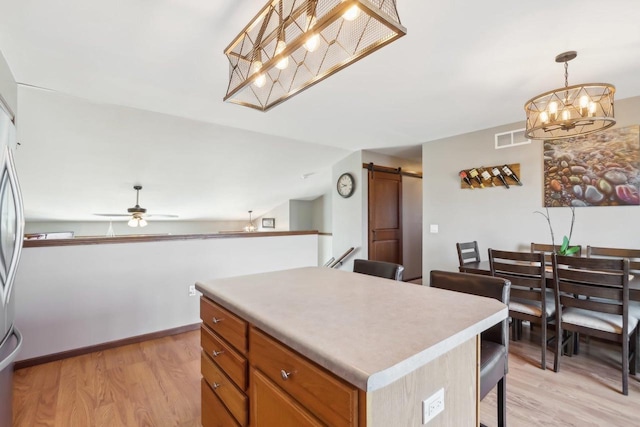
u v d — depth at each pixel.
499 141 3.69
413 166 6.01
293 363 1.00
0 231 1.54
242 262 3.65
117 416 1.89
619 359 2.64
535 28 1.78
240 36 1.52
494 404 2.04
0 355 1.53
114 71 2.30
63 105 3.08
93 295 2.79
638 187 2.79
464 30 1.79
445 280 1.79
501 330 1.56
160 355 2.71
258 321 1.15
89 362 2.58
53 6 1.57
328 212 7.89
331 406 0.86
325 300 1.38
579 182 3.11
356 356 0.84
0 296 1.55
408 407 0.89
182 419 1.87
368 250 5.08
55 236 5.04
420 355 0.86
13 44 1.92
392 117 3.37
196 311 3.33
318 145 4.75
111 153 4.19
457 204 4.10
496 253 2.74
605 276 2.20
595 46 1.97
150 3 1.56
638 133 2.79
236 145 4.48
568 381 2.30
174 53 2.04
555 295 2.45
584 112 2.16
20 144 3.67
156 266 3.11
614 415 1.91
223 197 6.70
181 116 3.37
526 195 3.48
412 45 1.94
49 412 1.92
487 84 2.52
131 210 5.21
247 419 1.26
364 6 0.99
